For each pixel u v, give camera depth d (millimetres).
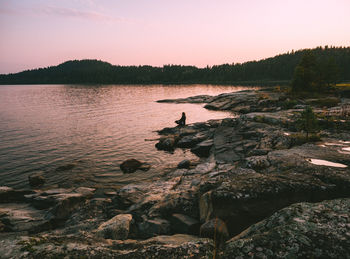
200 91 129250
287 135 17109
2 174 17547
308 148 11047
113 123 38938
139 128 34875
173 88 162000
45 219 10203
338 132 16234
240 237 4469
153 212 8344
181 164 18344
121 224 7336
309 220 4082
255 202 5629
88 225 9195
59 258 3801
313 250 3316
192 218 7414
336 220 4008
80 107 61094
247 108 51281
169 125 37219
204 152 22141
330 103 37875
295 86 64375
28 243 4199
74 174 17469
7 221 9914
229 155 18125
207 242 4066
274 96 58125
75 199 12148
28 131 32656
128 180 16234
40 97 96125
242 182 6301
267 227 4352
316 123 14797
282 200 5660
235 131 24297
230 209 5660
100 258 3855
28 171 18125
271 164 9391
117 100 80500
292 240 3566
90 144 25984
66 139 28156
